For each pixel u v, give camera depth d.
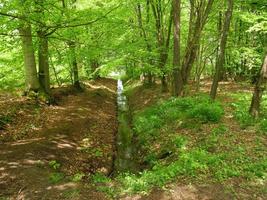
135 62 18.86
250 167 8.71
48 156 10.48
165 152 11.56
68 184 8.68
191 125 12.95
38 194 7.91
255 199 7.42
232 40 22.81
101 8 14.30
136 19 22.17
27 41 15.91
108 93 29.11
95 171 10.88
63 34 14.79
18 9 10.82
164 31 21.58
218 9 18.66
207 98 15.62
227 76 28.84
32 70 16.78
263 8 19.00
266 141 10.49
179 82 17.17
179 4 16.09
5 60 17.83
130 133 16.27
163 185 8.29
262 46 22.97
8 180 8.36
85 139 13.42
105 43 18.75
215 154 9.84
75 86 23.94
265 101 15.49
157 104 18.16
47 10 11.63
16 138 11.84
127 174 9.90
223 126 12.09
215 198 7.54
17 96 16.66
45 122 14.27
